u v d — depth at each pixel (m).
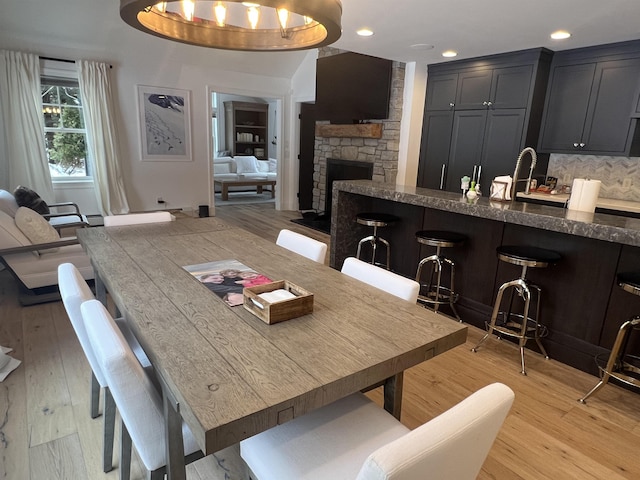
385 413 1.32
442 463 0.76
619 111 3.78
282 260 1.98
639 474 1.72
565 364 2.60
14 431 1.82
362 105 5.60
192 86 6.31
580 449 1.85
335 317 1.39
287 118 7.31
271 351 1.15
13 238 2.93
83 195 5.76
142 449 1.14
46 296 3.15
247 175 8.99
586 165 4.41
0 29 4.75
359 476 0.69
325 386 1.00
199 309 1.40
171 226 2.58
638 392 2.29
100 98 5.46
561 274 2.59
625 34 3.47
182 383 0.99
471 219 3.06
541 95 4.23
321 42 1.61
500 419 0.87
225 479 1.62
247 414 0.88
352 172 6.22
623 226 2.08
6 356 2.30
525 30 3.46
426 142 5.26
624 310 2.34
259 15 1.76
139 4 1.27
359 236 3.96
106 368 1.03
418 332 1.30
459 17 3.18
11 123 4.96
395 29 3.52
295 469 1.07
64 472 1.62
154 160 6.22
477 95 4.61
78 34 5.11
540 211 2.52
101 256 1.93
